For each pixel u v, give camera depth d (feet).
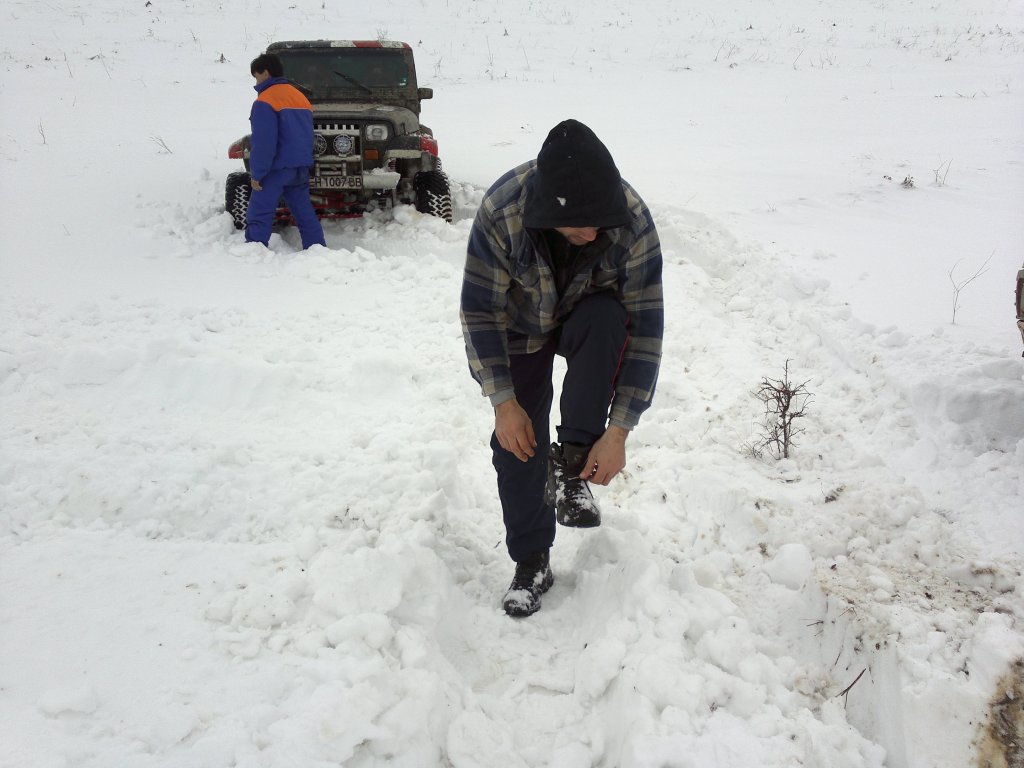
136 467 10.91
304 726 7.04
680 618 8.36
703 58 61.05
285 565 9.39
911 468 11.21
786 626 8.95
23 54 52.11
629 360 8.38
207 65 52.24
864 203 26.12
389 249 23.13
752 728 7.45
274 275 20.22
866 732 7.92
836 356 14.99
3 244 21.06
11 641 8.00
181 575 9.18
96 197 25.03
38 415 12.55
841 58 60.75
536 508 9.18
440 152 34.40
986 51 62.34
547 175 7.00
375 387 14.05
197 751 6.84
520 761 7.52
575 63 59.00
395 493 10.77
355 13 71.61
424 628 8.54
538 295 8.00
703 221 23.94
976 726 7.42
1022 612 8.59
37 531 9.87
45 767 6.55
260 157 21.11
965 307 16.28
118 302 17.54
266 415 13.12
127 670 7.72
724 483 10.93
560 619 9.38
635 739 7.16
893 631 8.23
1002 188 28.19
